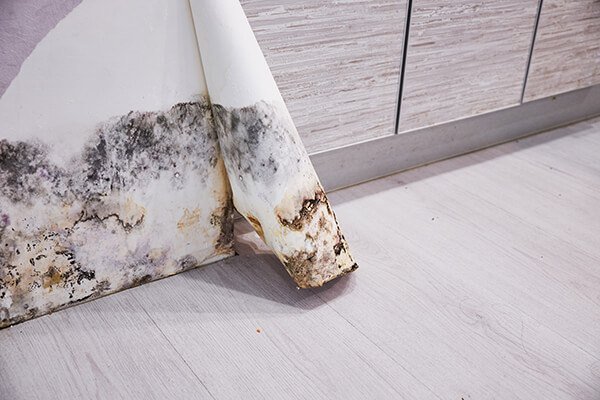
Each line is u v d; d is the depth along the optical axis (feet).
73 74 3.93
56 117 3.98
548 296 4.81
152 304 4.61
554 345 4.31
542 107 7.76
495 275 5.06
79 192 4.23
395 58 5.78
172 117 4.42
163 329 4.37
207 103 4.55
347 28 5.29
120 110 4.19
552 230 5.71
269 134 4.31
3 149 3.87
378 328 4.43
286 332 4.38
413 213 5.96
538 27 6.72
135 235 4.59
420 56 5.95
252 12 4.71
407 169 6.86
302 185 4.50
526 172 6.84
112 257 4.56
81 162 4.17
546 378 4.02
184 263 4.95
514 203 6.18
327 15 5.12
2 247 4.11
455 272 5.08
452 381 3.98
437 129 6.82
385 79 5.83
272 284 4.89
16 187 4.00
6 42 3.65
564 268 5.16
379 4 5.37
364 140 6.05
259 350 4.20
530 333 4.42
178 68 4.32
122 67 4.09
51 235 4.25
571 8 6.89
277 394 3.84
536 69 7.06
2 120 3.81
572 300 4.78
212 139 4.65
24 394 3.80
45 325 4.38
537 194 6.36
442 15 5.86
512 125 7.59
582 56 7.45
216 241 5.05
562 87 7.52
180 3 4.14
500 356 4.20
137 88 4.20
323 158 6.03
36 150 3.98
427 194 6.33
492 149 7.45
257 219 4.69
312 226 4.56
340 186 6.39
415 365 4.10
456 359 4.16
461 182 6.59
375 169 6.56
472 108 6.75
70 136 4.07
